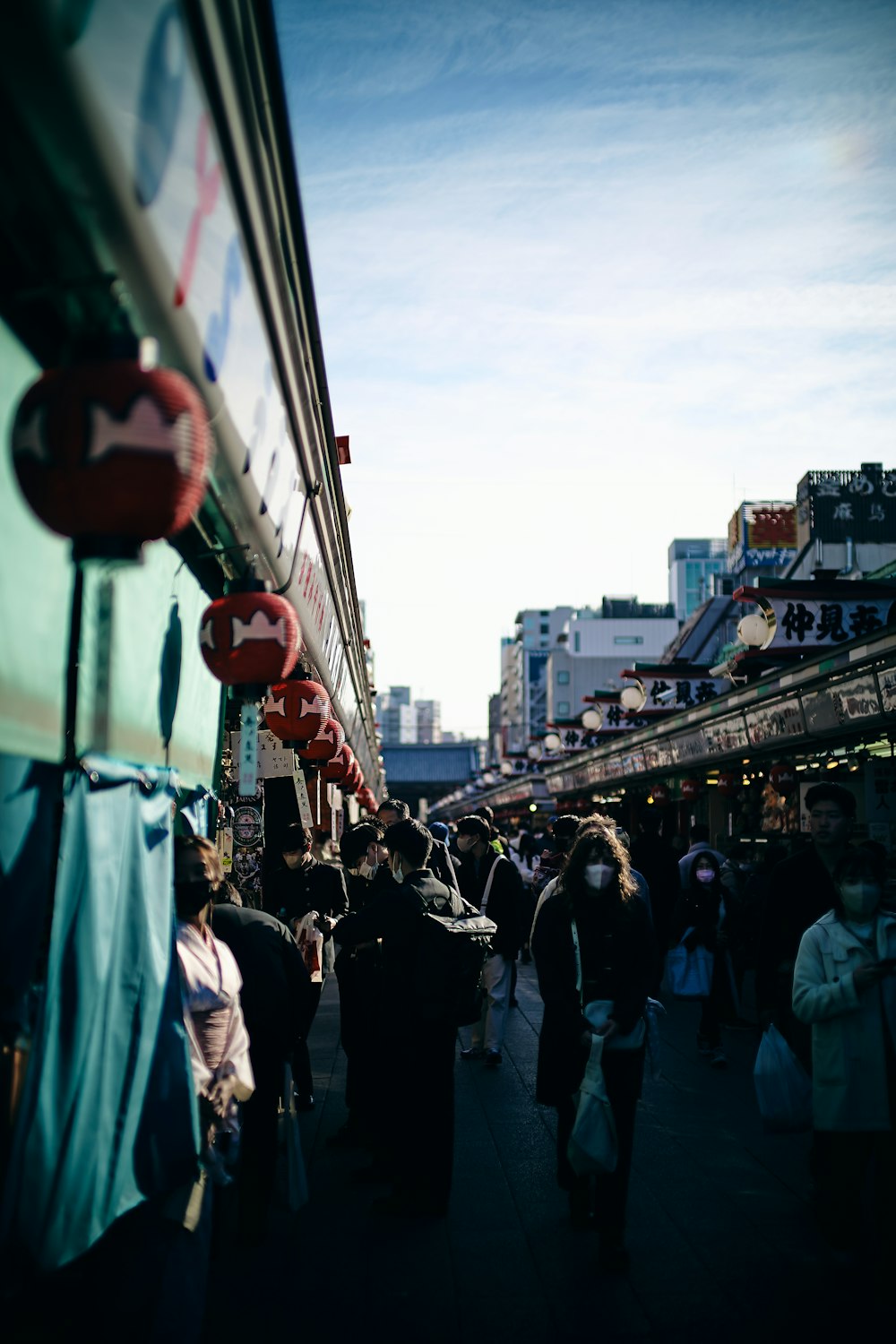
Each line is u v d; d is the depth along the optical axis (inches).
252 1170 190.1
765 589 487.8
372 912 212.4
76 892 110.0
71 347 90.5
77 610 114.0
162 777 135.9
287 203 152.9
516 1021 422.6
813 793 206.7
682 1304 165.5
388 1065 207.9
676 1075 319.0
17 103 79.3
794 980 177.2
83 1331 123.7
